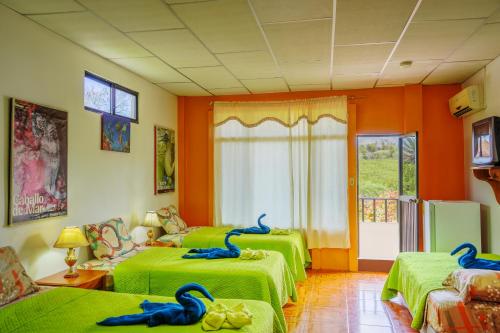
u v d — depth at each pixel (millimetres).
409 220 5383
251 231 5176
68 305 2539
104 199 4168
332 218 5559
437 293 2932
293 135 5711
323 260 5688
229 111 5922
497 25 3197
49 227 3338
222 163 5930
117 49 3828
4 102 2869
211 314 2197
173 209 5766
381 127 5551
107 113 4207
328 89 5672
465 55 4023
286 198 5730
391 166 8602
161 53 3959
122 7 2848
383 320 3723
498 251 4191
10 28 2914
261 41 3600
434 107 5359
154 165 5352
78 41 3594
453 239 4562
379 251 6633
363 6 2820
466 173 5141
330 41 3596
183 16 3014
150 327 2176
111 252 3938
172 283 3414
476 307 2693
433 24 3176
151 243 4793
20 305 2498
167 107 5797
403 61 4246
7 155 2893
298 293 4566
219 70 4625
